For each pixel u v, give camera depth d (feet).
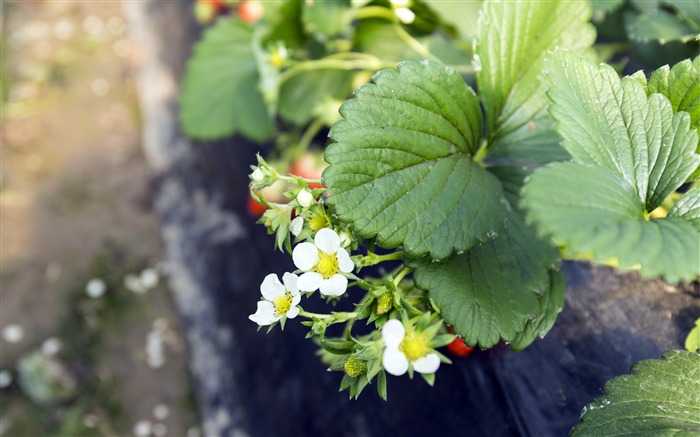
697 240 1.09
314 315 1.26
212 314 3.19
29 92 4.80
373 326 1.94
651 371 1.28
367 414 2.06
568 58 1.23
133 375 3.50
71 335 3.65
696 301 1.46
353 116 1.28
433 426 1.79
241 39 2.45
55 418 3.41
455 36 2.04
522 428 1.56
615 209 1.10
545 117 1.44
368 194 1.27
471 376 1.70
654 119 1.21
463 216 1.31
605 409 1.27
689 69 1.24
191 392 3.40
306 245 1.25
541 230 1.06
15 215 4.17
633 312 1.51
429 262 1.32
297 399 2.48
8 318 3.75
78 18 5.31
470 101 1.39
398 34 2.05
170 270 3.70
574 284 1.60
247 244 2.91
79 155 4.39
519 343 1.37
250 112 2.39
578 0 1.42
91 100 4.69
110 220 4.04
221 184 3.20
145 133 4.28
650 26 1.67
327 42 2.25
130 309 3.70
